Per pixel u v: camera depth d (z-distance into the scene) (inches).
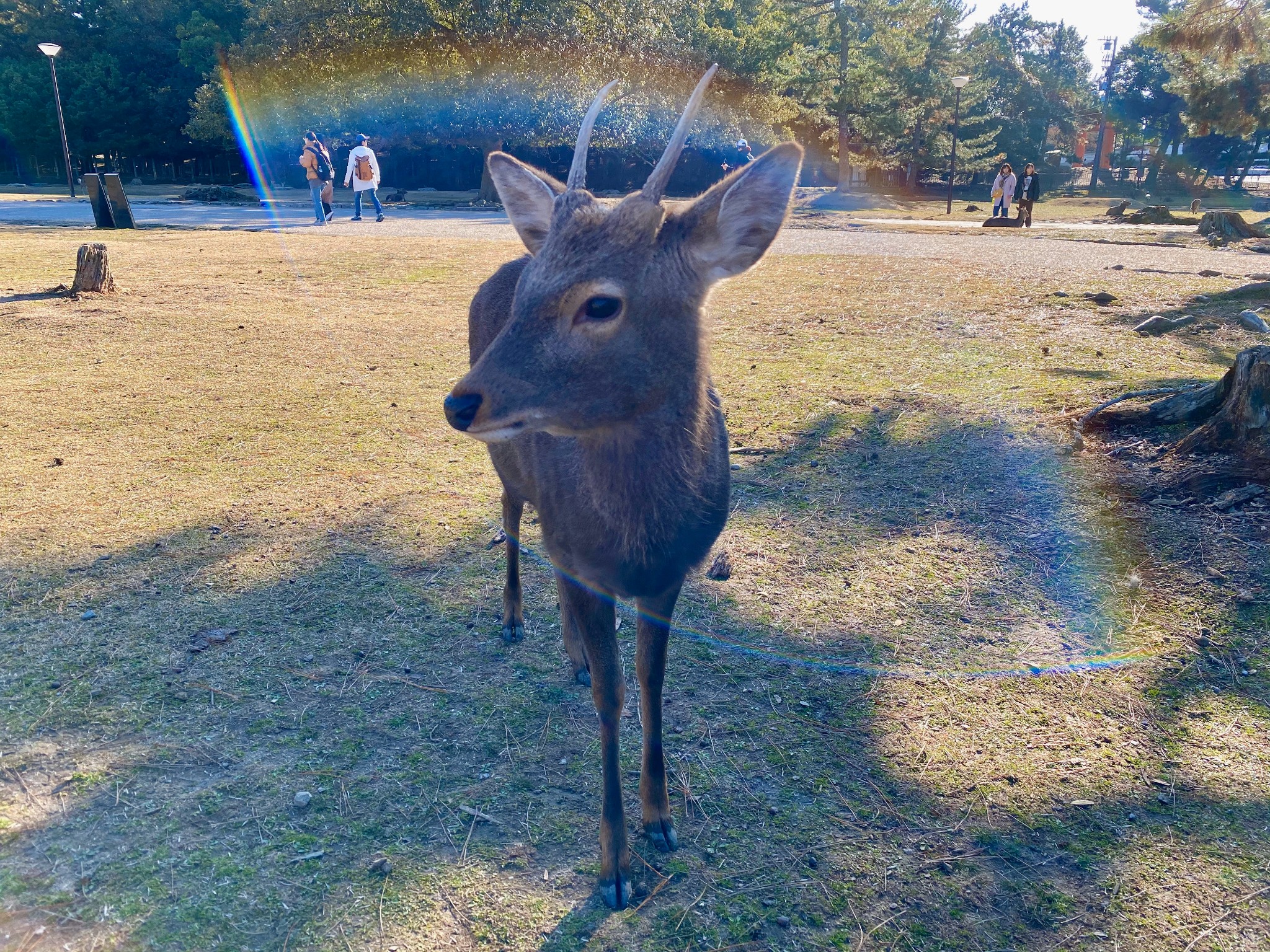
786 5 1739.7
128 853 113.3
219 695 144.5
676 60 1326.3
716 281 113.1
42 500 211.6
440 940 103.1
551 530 119.9
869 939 105.1
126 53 2033.7
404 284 500.7
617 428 108.9
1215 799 126.0
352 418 276.8
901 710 145.4
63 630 159.8
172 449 247.6
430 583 181.8
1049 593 177.5
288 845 115.8
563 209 108.7
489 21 1160.2
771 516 211.5
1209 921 106.9
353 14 1209.4
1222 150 2532.0
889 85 1752.0
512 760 133.8
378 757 132.9
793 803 126.3
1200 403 227.6
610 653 115.3
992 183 2361.0
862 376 313.6
